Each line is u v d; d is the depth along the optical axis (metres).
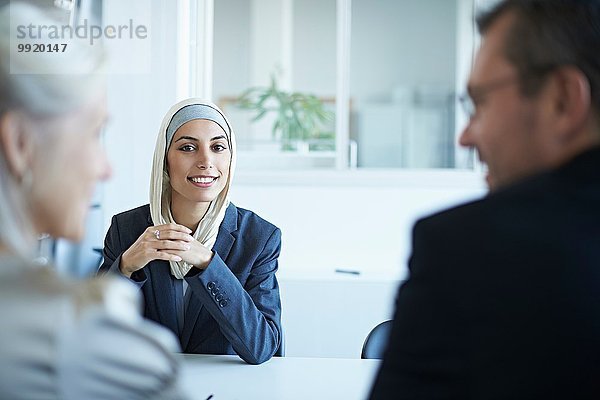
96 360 0.75
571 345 0.82
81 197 0.86
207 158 2.28
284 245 4.45
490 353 0.83
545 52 0.92
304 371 2.11
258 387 1.94
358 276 3.95
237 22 5.36
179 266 2.24
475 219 0.89
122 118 4.01
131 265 2.17
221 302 2.14
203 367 2.12
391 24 5.39
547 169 0.93
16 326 0.73
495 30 0.97
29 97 0.80
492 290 0.85
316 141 5.25
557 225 0.86
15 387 0.71
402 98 5.37
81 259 3.43
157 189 2.34
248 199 4.48
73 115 0.83
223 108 5.34
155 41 4.01
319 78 5.47
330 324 3.89
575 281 0.83
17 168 0.81
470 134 1.02
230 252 2.35
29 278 0.77
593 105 0.92
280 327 2.34
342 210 4.46
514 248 0.85
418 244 0.91
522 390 0.82
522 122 0.94
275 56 5.46
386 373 0.91
